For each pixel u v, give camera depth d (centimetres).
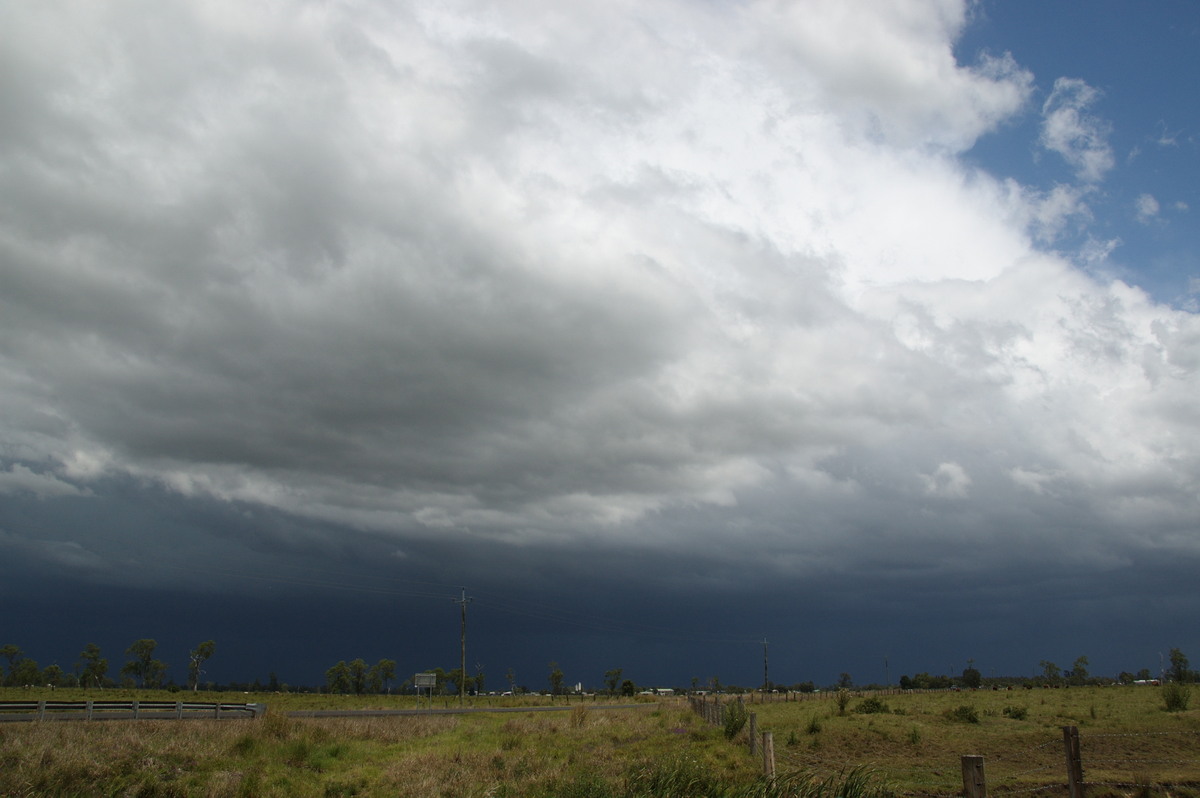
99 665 11325
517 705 8556
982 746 3212
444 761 2589
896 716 4947
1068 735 1285
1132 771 2291
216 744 2784
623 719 4734
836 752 3138
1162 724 3728
